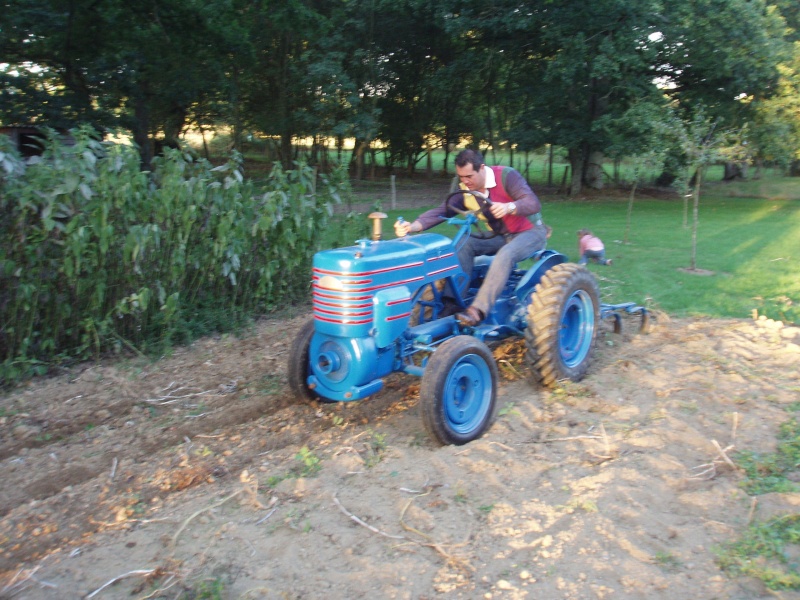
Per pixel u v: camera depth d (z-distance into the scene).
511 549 3.02
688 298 7.75
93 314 5.83
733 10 17.92
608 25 18.86
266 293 7.34
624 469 3.66
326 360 4.16
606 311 5.98
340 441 4.29
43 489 3.84
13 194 5.27
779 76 19.81
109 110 17.27
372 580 2.86
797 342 5.97
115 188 5.67
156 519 3.44
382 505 3.46
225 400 5.10
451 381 4.09
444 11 20.80
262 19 21.78
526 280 5.14
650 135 17.98
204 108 24.94
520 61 23.91
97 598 2.84
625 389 4.98
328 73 22.31
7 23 14.38
